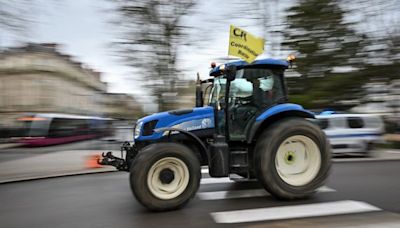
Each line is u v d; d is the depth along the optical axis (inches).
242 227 177.2
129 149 236.5
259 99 237.8
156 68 560.4
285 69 245.3
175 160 208.1
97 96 733.3
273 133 220.5
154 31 555.8
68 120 885.2
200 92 274.7
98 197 251.6
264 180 217.6
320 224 176.9
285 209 204.7
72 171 374.3
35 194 272.5
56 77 1187.3
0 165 414.6
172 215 199.9
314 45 762.2
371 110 847.1
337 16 769.6
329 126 475.8
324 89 751.7
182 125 226.2
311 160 229.9
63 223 193.3
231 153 227.9
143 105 580.7
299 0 781.3
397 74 773.3
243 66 235.0
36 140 789.9
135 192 200.8
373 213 193.0
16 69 496.4
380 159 438.3
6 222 199.0
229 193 247.4
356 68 783.7
